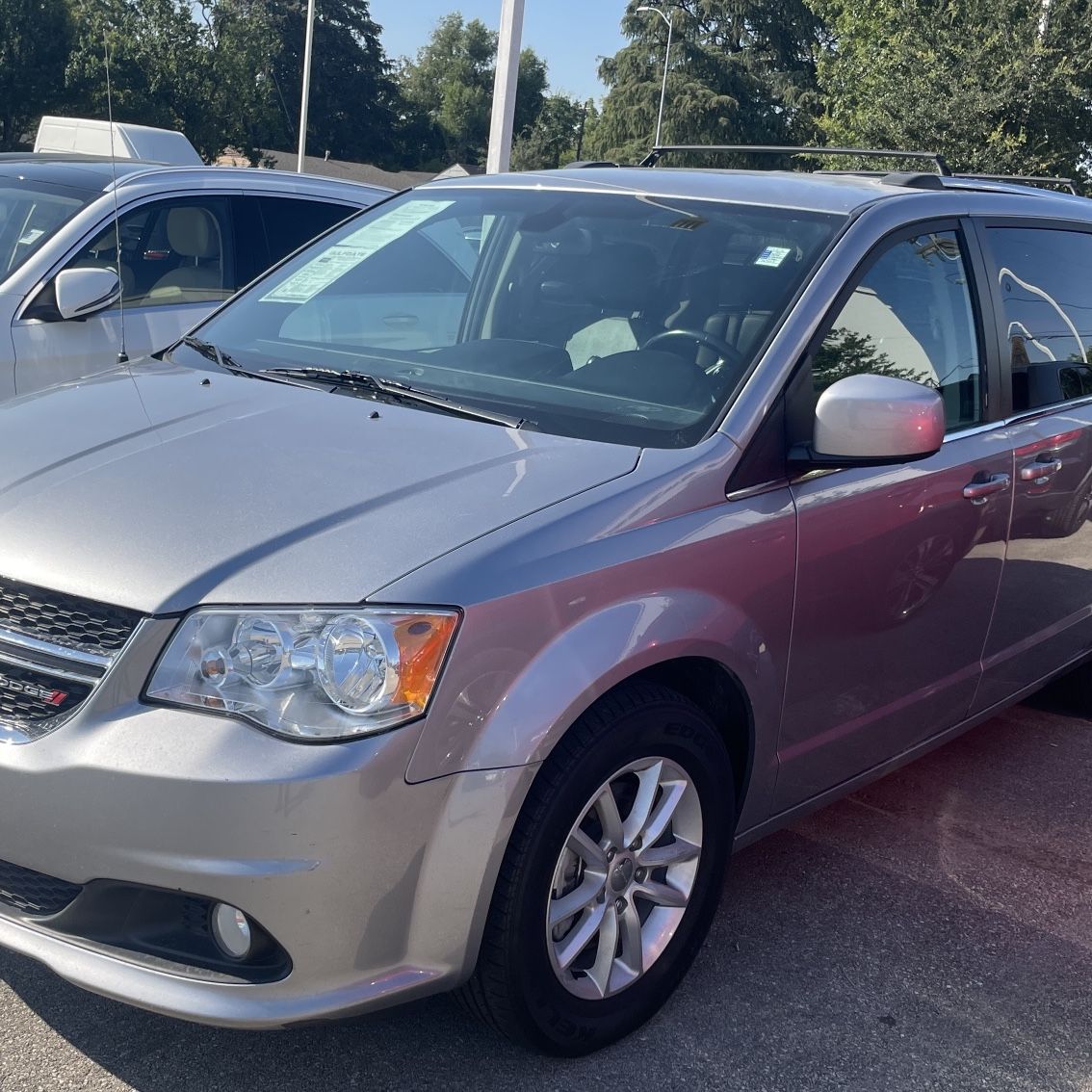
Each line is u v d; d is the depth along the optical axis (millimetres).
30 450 2709
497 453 2662
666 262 3264
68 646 2240
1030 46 24234
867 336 3143
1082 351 4148
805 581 2873
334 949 2178
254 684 2148
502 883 2326
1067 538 3994
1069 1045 2887
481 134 103875
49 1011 2643
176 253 5914
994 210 3801
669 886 2756
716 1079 2637
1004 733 4762
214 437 2719
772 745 2957
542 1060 2625
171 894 2191
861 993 3002
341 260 3797
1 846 2256
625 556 2467
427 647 2176
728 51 70750
